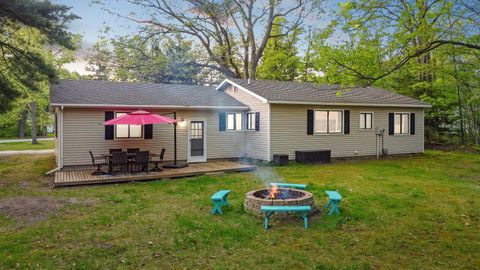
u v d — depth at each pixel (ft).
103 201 25.57
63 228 18.88
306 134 48.96
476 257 14.79
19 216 21.44
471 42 32.35
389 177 35.88
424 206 23.38
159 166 42.27
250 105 49.83
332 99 50.11
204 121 47.50
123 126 42.37
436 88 67.56
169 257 14.82
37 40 43.37
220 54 88.74
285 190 23.27
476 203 24.20
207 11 79.61
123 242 16.65
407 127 57.98
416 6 28.25
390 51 31.19
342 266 13.79
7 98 42.86
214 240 16.76
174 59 83.56
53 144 88.43
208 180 34.78
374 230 18.39
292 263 14.16
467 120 72.90
